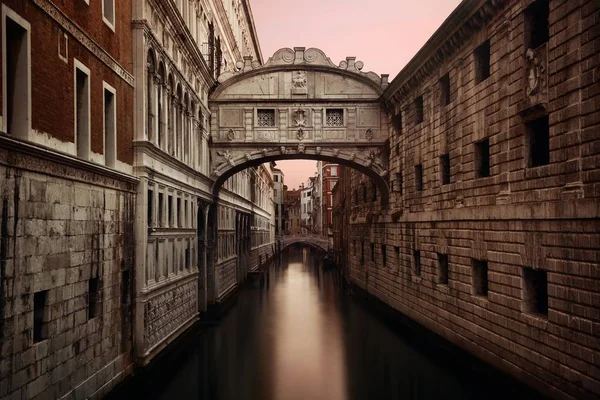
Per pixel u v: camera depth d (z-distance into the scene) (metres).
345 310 32.31
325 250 90.56
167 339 20.53
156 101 19.23
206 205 29.61
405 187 27.59
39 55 11.25
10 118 10.70
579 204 12.90
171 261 21.28
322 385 16.78
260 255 66.31
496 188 17.41
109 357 15.05
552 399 14.16
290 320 28.62
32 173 10.84
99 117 14.54
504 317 16.78
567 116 13.59
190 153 25.25
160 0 18.88
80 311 13.11
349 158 30.78
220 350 21.59
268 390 16.23
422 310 24.88
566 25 13.60
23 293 10.48
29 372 10.70
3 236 9.80
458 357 20.33
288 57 30.58
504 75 16.89
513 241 16.22
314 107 30.70
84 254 13.33
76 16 13.14
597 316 12.42
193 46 23.94
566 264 13.58
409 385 16.78
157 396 15.56
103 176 14.52
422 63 23.56
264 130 30.47
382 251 33.38
